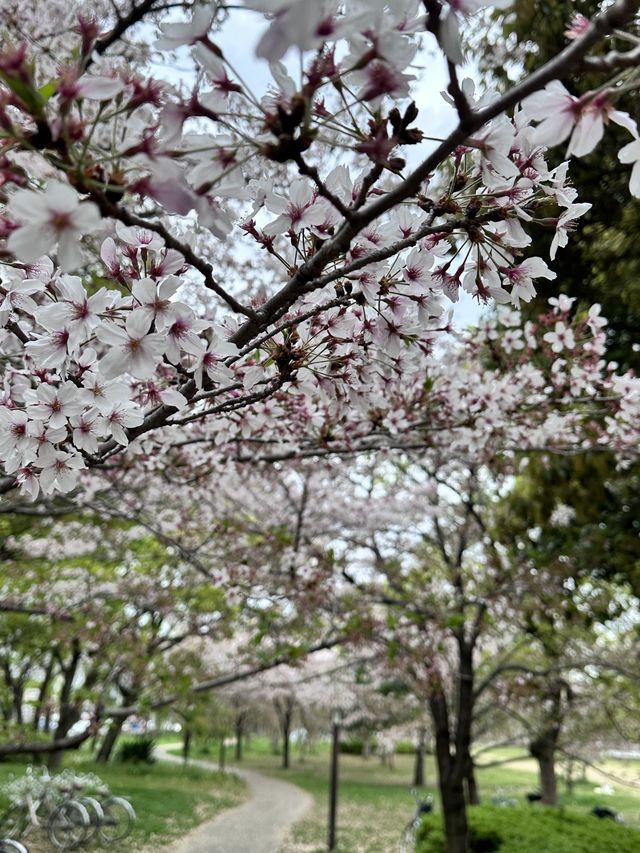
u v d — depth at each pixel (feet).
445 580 25.57
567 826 23.17
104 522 22.31
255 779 68.44
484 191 4.22
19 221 3.33
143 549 24.86
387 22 2.82
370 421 9.97
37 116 2.76
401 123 3.22
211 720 60.23
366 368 6.12
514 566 20.85
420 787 65.21
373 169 3.33
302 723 91.35
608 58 2.68
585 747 45.96
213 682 17.76
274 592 16.35
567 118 3.09
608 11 2.54
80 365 5.37
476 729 39.70
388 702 53.47
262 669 17.57
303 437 10.69
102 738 60.85
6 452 5.29
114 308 4.73
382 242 4.75
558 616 22.99
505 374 11.95
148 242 4.48
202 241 14.28
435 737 23.47
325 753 112.27
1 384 6.84
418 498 23.49
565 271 15.70
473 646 23.61
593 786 79.77
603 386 11.10
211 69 3.12
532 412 11.59
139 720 22.11
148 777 55.83
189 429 12.05
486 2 2.77
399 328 5.22
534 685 22.79
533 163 4.16
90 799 30.22
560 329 10.58
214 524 16.44
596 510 17.87
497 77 15.02
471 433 11.30
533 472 18.47
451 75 2.86
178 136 3.22
